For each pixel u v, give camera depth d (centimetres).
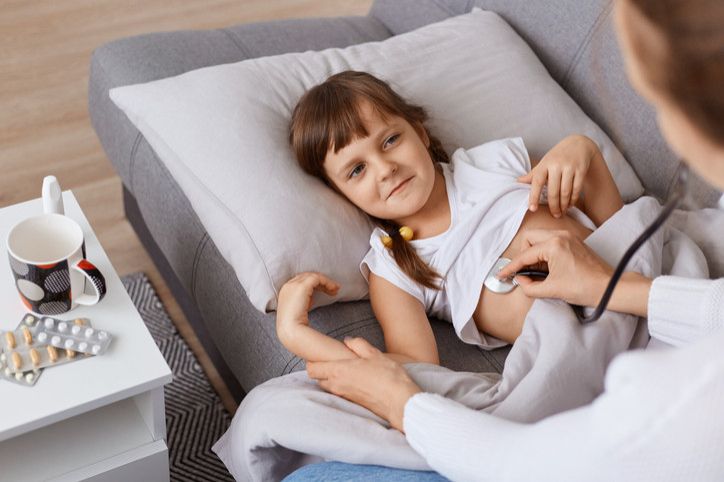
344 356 117
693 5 47
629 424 63
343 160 133
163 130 144
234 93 146
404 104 141
